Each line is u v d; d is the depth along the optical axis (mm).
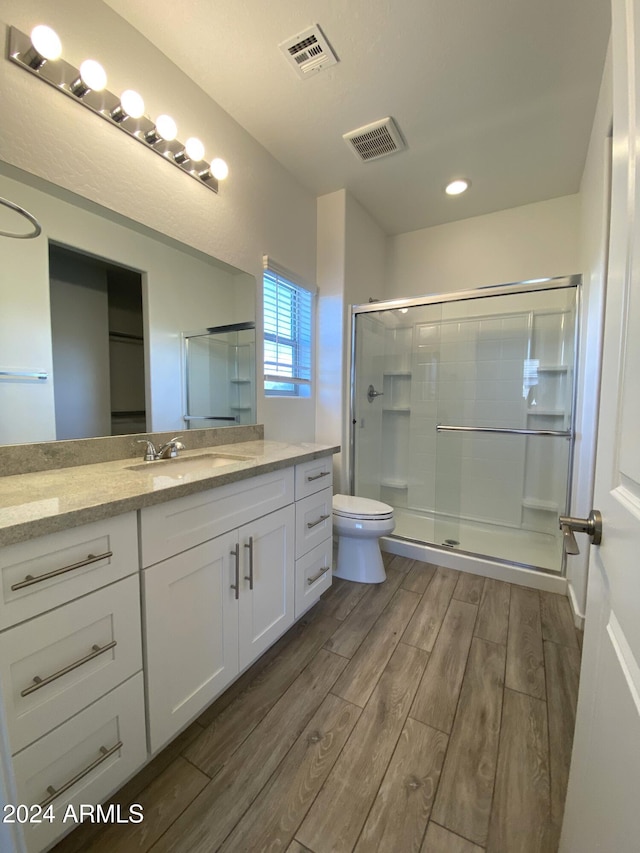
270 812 948
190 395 1719
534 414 2629
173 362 1632
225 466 1280
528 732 1175
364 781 1024
